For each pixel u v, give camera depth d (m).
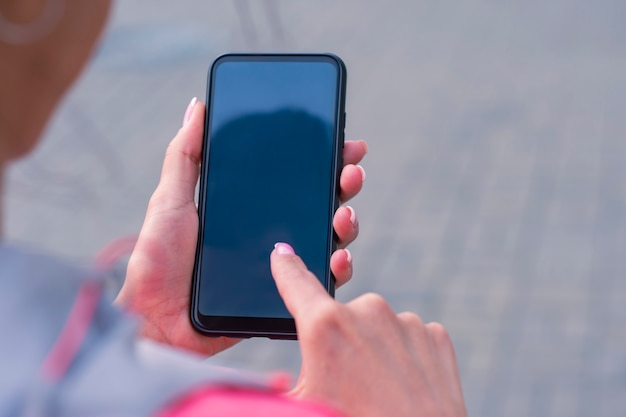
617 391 3.76
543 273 4.64
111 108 5.68
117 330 0.45
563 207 5.33
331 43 8.53
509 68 7.70
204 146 1.26
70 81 0.48
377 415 0.66
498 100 7.02
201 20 6.21
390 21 9.19
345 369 0.67
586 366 3.92
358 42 8.56
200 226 1.24
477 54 8.11
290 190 1.25
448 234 5.09
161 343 1.21
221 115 1.28
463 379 3.89
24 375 0.42
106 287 0.47
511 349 4.06
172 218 1.20
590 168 5.81
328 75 1.29
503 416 3.68
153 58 5.89
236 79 1.29
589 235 5.00
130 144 5.46
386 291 4.55
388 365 0.67
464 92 7.22
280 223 1.24
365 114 6.84
